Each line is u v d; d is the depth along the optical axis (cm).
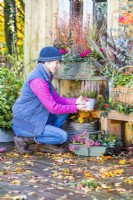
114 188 383
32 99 530
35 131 531
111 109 526
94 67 549
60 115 544
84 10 612
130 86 504
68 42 600
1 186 391
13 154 533
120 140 553
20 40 1107
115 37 567
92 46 548
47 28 657
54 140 530
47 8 658
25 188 385
